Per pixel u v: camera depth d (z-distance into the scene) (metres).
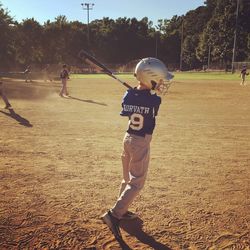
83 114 8.40
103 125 6.98
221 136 6.15
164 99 12.35
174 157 4.72
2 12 38.41
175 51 69.88
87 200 3.22
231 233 2.68
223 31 54.66
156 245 2.50
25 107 9.49
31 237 2.58
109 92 14.59
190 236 2.63
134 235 2.64
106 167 4.21
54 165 4.27
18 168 4.13
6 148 5.07
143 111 2.60
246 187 3.64
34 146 5.21
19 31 45.25
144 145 2.64
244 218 2.93
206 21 69.81
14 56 42.09
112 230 2.61
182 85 20.16
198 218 2.91
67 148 5.11
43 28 50.75
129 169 2.73
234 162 4.54
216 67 54.34
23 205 3.10
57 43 52.09
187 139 5.86
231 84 21.25
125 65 54.88
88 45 54.94
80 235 2.62
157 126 7.04
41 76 31.78
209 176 3.96
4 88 16.16
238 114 8.86
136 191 2.63
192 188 3.58
